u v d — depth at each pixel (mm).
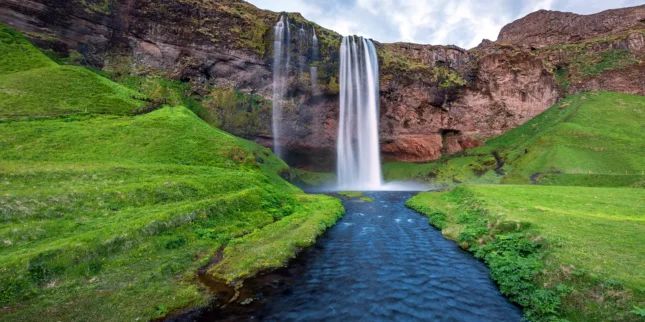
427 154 96188
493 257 17578
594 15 127250
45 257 13172
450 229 25484
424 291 14516
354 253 20312
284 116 75188
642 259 12953
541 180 56906
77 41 54719
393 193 59594
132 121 38438
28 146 27594
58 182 21469
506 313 12344
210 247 18672
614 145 64875
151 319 11227
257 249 19188
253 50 70375
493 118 99062
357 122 84500
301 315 12141
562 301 11531
